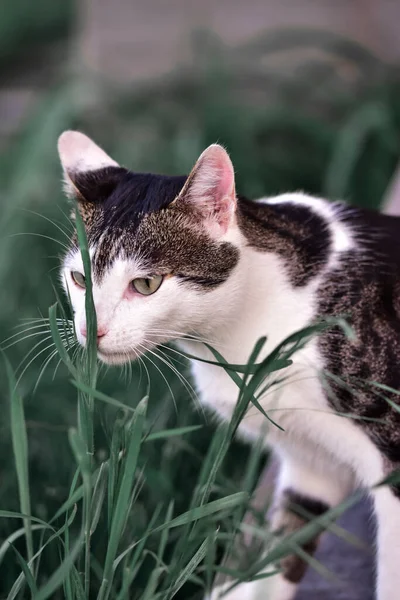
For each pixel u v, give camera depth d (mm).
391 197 1325
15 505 1108
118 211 1023
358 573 1077
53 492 1106
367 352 1001
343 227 1051
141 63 2377
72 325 1018
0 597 1038
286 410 1020
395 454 999
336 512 915
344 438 1014
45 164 1619
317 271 1027
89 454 919
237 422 934
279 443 1066
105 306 1001
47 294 1423
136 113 1901
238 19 2441
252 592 1052
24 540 1070
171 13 2451
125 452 928
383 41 2342
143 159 1717
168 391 1204
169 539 1051
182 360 1165
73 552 888
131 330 1000
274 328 1023
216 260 1013
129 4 2447
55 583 875
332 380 999
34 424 1103
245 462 1193
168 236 1011
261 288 1022
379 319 1010
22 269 1459
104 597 917
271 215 1053
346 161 1622
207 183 1013
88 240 1021
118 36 2426
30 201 1542
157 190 1031
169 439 1130
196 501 956
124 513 907
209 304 1016
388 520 1000
